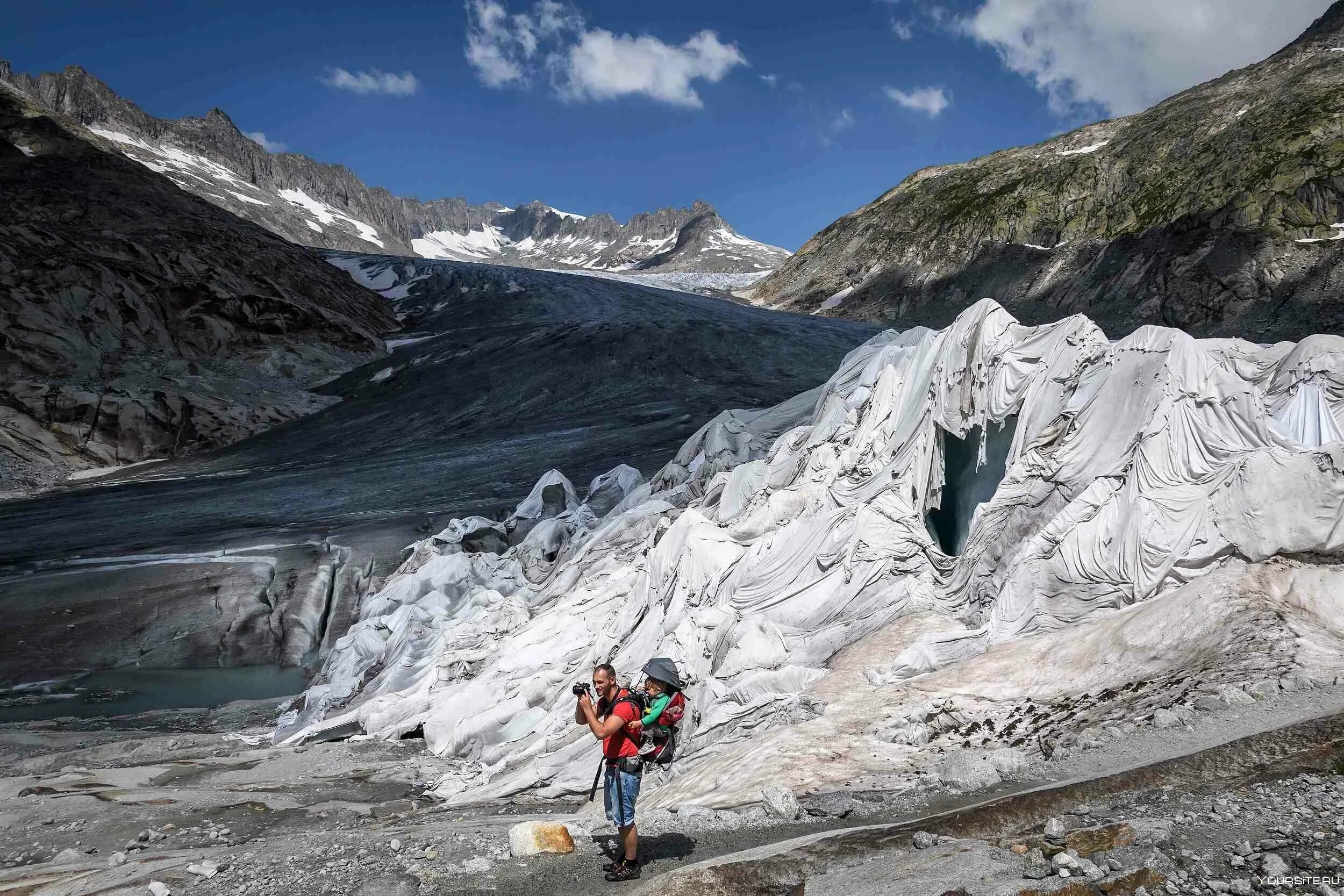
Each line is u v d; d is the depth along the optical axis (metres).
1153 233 91.25
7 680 24.28
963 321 15.36
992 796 6.55
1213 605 9.16
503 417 57.78
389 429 56.53
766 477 19.14
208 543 33.00
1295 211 80.81
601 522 25.42
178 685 24.48
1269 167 86.31
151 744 17.97
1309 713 6.40
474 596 23.20
